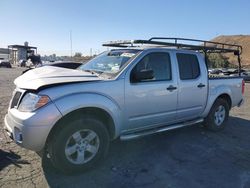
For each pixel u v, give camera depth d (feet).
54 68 15.99
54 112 12.59
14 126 13.05
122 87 15.01
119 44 19.69
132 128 16.17
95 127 13.99
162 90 17.04
